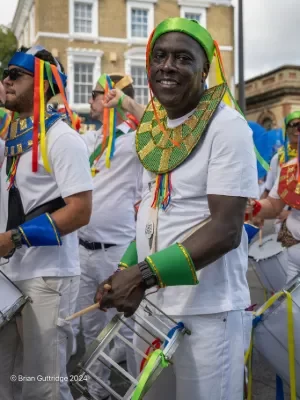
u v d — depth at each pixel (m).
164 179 1.77
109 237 3.24
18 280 2.13
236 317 1.78
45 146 2.05
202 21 21.42
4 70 2.20
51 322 2.12
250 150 1.64
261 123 25.56
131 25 20.78
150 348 1.78
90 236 3.23
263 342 2.11
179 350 1.74
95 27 20.33
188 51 1.67
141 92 20.98
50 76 2.18
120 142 3.29
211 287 1.73
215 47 1.77
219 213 1.59
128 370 2.84
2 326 1.91
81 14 20.22
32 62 2.15
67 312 2.17
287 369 2.12
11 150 2.14
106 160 3.23
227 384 1.75
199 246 1.55
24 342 2.13
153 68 1.72
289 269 3.49
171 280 1.54
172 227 1.74
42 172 2.09
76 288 2.25
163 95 1.70
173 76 1.67
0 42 19.00
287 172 3.35
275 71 24.31
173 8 21.19
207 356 1.71
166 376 1.88
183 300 1.73
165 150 1.78
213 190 1.61
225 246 1.58
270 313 2.05
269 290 3.94
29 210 2.10
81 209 2.02
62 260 2.15
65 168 2.03
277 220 4.48
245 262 1.86
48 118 2.12
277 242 3.83
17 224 2.11
